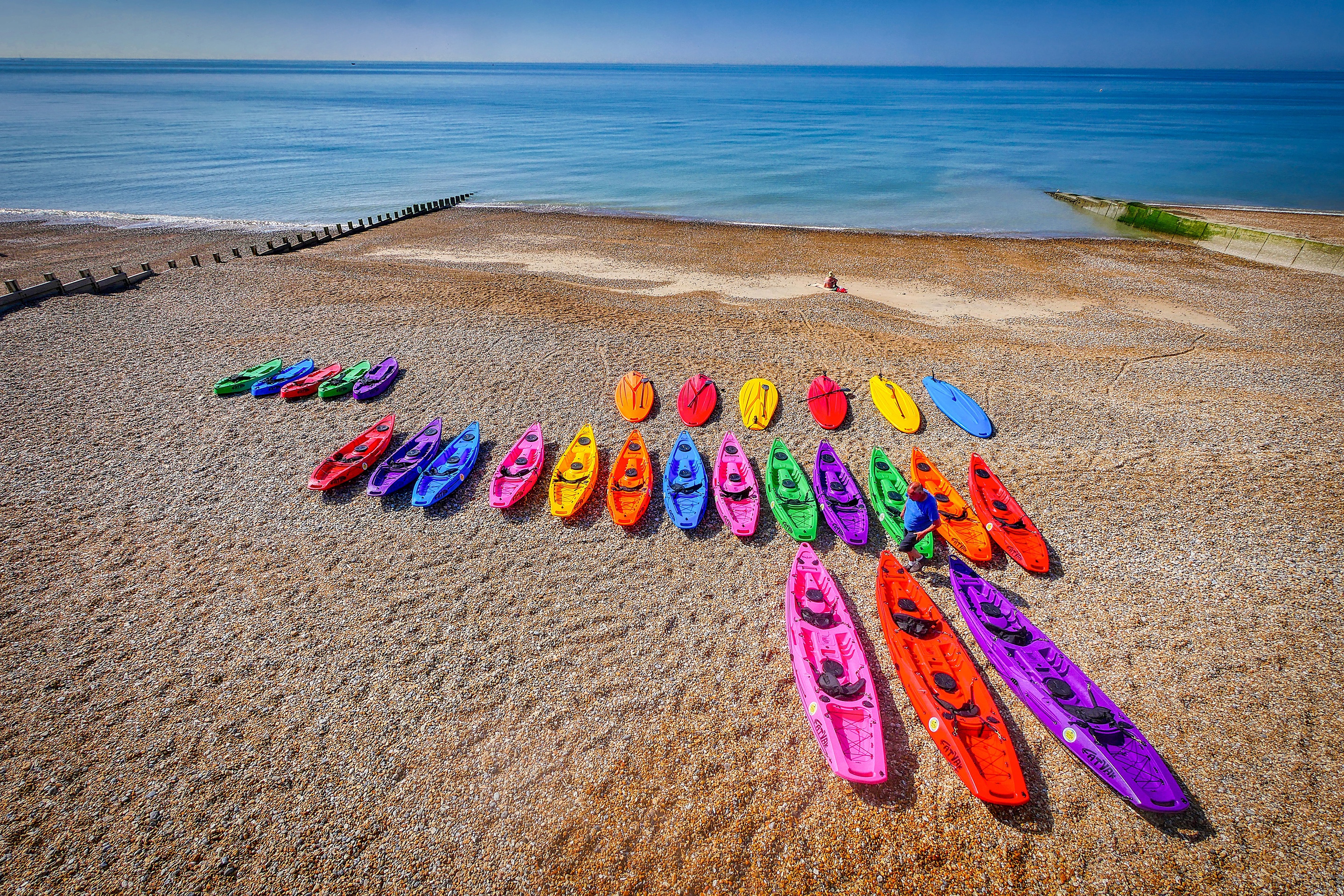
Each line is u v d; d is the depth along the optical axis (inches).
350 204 2033.7
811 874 308.7
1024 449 654.5
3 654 425.1
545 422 702.5
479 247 1566.2
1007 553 507.8
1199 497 569.6
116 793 346.0
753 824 329.4
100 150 2815.0
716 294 1210.0
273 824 331.9
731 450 639.1
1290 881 303.6
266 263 1227.9
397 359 820.0
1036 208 2012.8
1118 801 339.0
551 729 378.6
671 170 2551.7
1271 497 564.7
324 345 853.2
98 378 762.2
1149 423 696.4
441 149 3053.6
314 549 522.0
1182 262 1444.4
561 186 2303.2
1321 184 2304.4
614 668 418.6
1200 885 303.6
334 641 437.7
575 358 833.5
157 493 581.3
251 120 4168.3
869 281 1311.5
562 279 1294.3
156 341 856.3
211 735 376.5
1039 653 408.8
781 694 401.1
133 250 1435.8
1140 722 378.0
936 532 534.9
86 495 575.2
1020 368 840.9
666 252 1541.6
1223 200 2092.8
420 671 416.2
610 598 475.8
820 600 444.8
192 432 671.1
